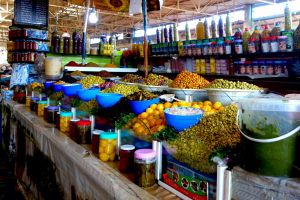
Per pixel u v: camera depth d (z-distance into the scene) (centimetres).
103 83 310
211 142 120
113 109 192
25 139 311
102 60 662
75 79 362
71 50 594
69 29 2398
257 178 90
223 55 477
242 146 99
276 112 88
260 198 89
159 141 135
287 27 392
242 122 99
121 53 695
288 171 87
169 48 574
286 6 389
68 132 237
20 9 532
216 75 491
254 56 451
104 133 168
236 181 96
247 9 1202
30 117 305
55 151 216
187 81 232
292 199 82
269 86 407
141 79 297
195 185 115
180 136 133
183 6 1436
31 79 555
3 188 338
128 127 163
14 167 373
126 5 419
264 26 416
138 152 134
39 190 258
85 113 230
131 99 189
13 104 401
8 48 573
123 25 1983
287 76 394
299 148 88
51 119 276
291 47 381
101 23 1958
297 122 87
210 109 172
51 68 414
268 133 89
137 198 118
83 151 182
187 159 118
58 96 291
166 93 246
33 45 544
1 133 482
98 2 429
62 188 203
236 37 443
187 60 555
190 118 141
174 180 126
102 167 154
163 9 1511
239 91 182
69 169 189
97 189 149
